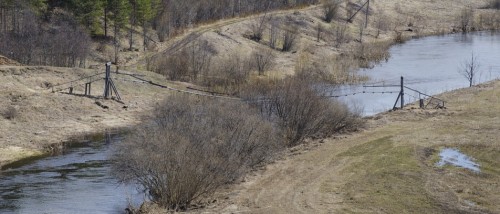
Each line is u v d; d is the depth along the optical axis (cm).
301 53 5822
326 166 2386
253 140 2347
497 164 2350
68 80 3828
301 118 2823
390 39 7138
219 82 4441
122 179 2105
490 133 2784
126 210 2028
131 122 3403
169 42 5709
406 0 9119
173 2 6525
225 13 7106
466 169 2281
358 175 2244
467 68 5069
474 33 7700
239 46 5647
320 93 3091
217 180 2077
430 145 2616
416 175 2208
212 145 2153
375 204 1916
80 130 3206
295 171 2339
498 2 9206
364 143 2716
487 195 1994
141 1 5697
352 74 4922
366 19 7762
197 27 6300
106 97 3681
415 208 1872
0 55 4097
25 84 3603
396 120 3200
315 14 7438
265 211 1888
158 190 2042
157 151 2048
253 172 2347
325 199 1991
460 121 3078
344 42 6662
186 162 2000
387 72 5134
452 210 1850
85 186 2309
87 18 5322
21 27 4912
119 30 5578
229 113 2403
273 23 6500
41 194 2216
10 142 2922
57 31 4859
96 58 4944
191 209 1953
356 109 3155
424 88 4388
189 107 2558
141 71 4422
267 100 2856
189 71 4703
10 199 2161
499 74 4869
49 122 3247
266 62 4972
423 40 7175
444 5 9144
